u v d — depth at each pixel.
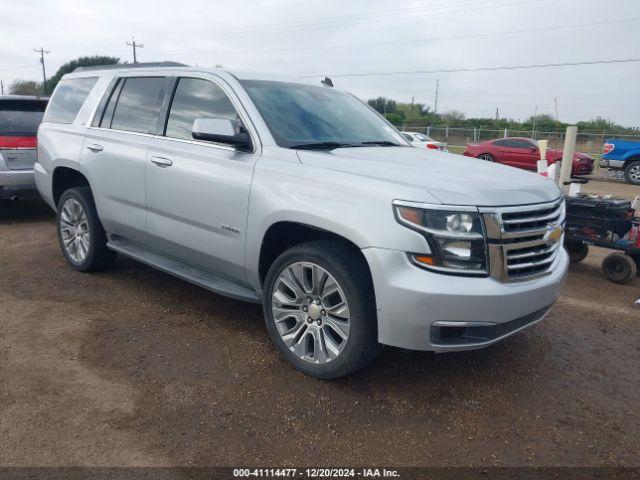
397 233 3.09
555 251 3.67
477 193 3.20
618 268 6.21
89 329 4.27
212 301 4.95
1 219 8.30
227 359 3.86
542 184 3.70
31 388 3.39
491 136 34.72
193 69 4.55
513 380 3.77
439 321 3.07
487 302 3.09
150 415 3.17
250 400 3.36
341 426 3.14
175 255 4.63
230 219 3.93
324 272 3.42
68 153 5.40
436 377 3.74
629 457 2.99
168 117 4.59
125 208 4.86
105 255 5.45
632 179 19.14
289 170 3.63
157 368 3.70
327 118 4.49
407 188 3.17
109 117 5.17
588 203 6.33
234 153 3.99
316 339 3.54
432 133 36.41
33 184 7.90
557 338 4.53
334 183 3.39
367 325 3.30
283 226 3.71
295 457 2.87
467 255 3.09
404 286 3.06
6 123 7.87
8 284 5.23
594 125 37.62
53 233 7.42
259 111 4.05
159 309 4.72
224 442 2.96
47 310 4.62
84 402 3.27
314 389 3.50
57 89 6.05
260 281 3.91
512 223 3.22
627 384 3.79
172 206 4.36
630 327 4.84
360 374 3.72
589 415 3.38
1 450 2.82
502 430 3.19
